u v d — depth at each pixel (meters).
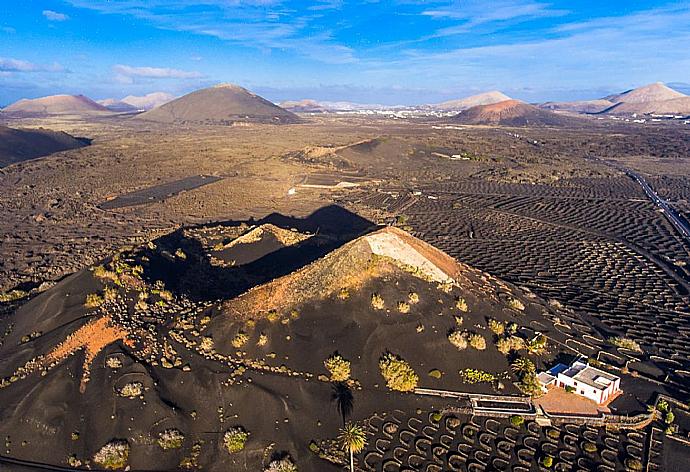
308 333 51.03
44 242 100.81
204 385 45.31
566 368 52.09
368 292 55.09
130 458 39.69
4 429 41.34
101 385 44.19
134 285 58.66
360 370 48.44
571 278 85.06
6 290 75.44
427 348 50.97
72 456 39.44
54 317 53.47
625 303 74.94
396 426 43.88
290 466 38.94
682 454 42.25
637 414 46.41
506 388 48.66
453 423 44.62
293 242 90.62
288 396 44.84
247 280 75.56
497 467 40.50
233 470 39.38
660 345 61.69
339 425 43.47
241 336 50.25
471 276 66.62
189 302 59.25
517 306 62.50
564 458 41.66
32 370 46.31
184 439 41.44
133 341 49.44
